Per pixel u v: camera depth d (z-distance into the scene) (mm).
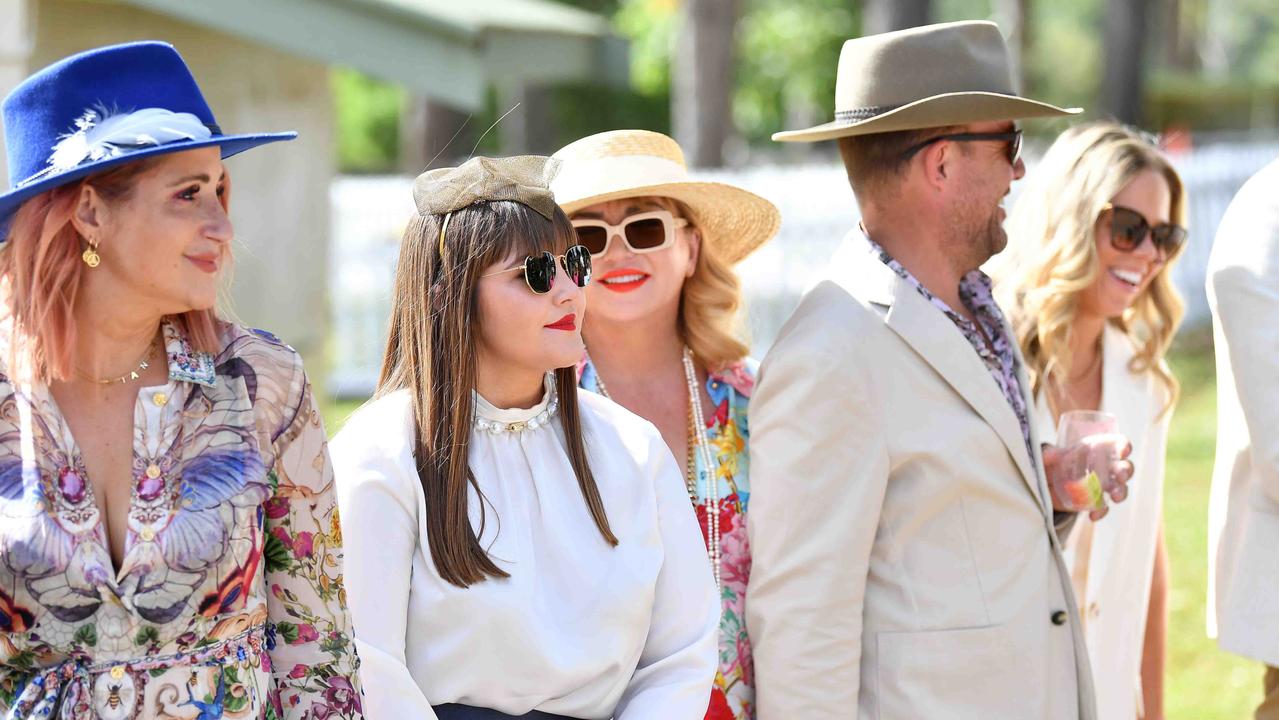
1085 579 5270
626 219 4680
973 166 4582
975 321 4867
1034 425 4746
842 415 4312
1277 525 4926
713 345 4836
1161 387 5723
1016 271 5637
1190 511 12375
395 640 3555
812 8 51344
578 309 3766
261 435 3309
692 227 4863
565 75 13594
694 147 30141
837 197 19156
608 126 47438
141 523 3111
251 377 3318
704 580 3881
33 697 3051
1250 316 4809
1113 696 5320
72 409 3148
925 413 4402
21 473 3039
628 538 3762
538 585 3646
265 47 10906
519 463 3756
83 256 3057
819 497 4316
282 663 3410
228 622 3211
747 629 4484
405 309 3768
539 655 3555
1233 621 5035
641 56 47344
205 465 3209
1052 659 4551
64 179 2965
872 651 4461
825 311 4484
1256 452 4789
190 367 3252
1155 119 43656
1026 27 41938
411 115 42219
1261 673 8805
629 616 3676
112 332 3160
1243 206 4934
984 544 4434
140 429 3162
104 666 3080
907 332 4402
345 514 3625
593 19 15023
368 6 10820
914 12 30406
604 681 3670
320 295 11406
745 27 50906
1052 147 5703
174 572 3111
